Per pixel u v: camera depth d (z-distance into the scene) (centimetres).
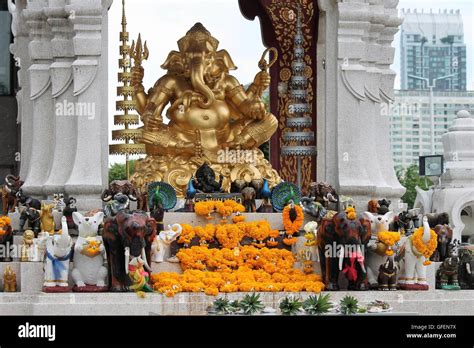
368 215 2602
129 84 3058
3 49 3647
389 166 2944
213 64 3061
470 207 3419
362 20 2878
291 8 3194
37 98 2823
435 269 2711
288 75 3225
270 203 2802
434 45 5894
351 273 2525
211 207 2698
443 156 3569
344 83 2873
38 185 2789
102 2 2789
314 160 3181
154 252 2580
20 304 2461
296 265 2650
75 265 2484
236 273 2570
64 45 2792
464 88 5872
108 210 2623
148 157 2984
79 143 2748
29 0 2828
